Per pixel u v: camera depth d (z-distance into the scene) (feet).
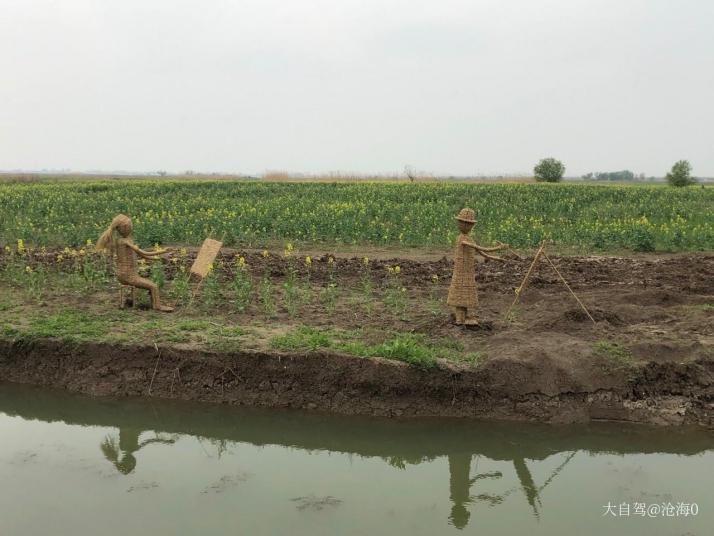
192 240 55.83
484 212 75.97
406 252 53.06
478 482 19.58
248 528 15.96
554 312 29.35
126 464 20.15
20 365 26.03
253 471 19.86
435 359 23.53
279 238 59.72
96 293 34.22
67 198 85.25
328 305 31.78
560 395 23.02
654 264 44.16
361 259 45.32
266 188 112.37
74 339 25.81
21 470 19.45
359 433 22.72
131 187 110.52
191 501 17.47
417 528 16.30
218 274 37.27
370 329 27.32
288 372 24.07
